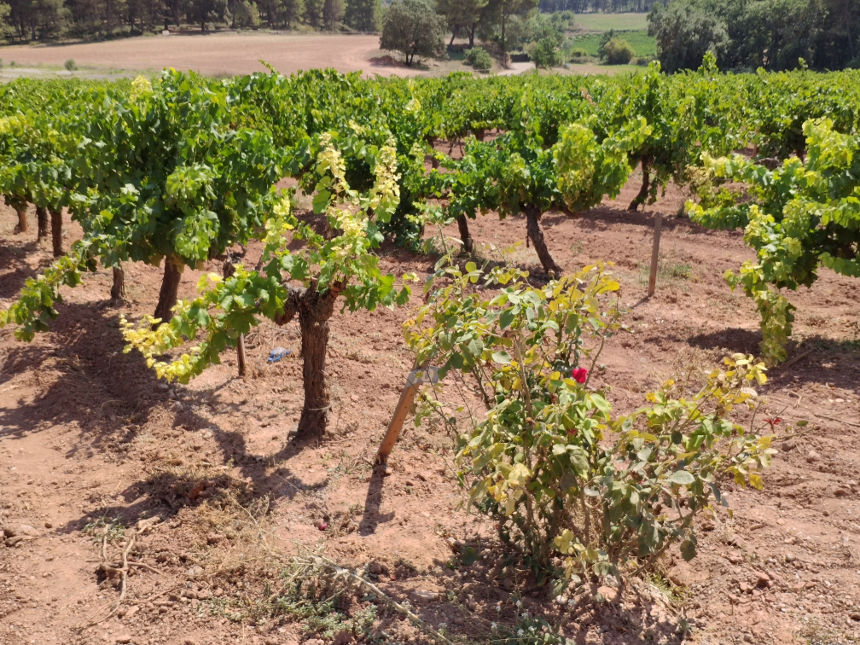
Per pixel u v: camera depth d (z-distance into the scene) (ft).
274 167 23.00
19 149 30.94
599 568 11.53
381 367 23.97
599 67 376.89
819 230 24.81
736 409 20.72
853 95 68.59
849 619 12.85
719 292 32.09
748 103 75.31
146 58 288.51
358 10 519.19
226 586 13.83
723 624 12.93
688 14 277.85
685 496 16.62
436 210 26.11
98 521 15.69
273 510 16.24
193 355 16.24
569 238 42.65
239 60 289.94
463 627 12.59
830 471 17.56
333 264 16.26
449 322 12.14
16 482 17.11
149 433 19.60
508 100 76.89
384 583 13.87
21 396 21.43
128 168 23.26
